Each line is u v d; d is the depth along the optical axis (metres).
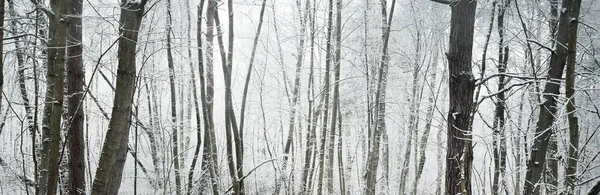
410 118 12.29
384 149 12.70
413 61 12.40
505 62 6.73
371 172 9.82
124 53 3.09
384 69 10.18
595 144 7.46
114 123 3.10
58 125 2.45
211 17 4.95
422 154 12.13
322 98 10.34
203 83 4.73
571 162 3.84
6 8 5.10
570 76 3.56
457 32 4.98
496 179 6.44
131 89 3.15
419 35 11.91
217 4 4.99
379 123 9.98
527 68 7.70
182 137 10.88
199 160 11.34
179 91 11.32
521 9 7.52
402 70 13.09
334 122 9.19
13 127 8.12
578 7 3.44
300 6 10.01
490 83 10.77
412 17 11.82
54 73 2.74
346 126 15.15
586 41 6.96
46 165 2.97
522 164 7.54
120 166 3.15
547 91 5.20
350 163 13.23
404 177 11.98
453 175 4.93
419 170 12.11
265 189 10.26
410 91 13.60
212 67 6.25
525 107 8.79
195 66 8.84
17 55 4.89
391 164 15.80
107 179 3.08
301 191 8.84
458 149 4.92
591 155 7.13
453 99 5.04
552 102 5.19
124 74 3.10
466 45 4.96
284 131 14.18
